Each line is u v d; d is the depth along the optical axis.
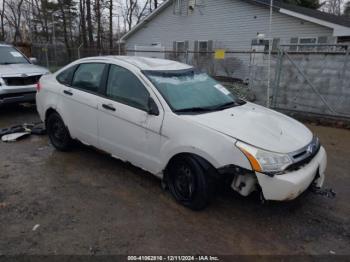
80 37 34.75
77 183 3.79
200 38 18.77
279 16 15.15
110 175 4.04
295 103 8.13
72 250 2.58
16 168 4.22
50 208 3.22
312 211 3.27
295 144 2.98
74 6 35.00
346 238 2.83
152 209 3.22
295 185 2.70
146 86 3.47
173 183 3.37
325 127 7.02
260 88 8.73
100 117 3.92
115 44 33.22
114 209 3.21
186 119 3.11
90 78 4.20
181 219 3.05
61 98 4.55
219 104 3.71
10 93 6.65
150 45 21.78
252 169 2.68
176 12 19.42
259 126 3.11
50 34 36.56
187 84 3.77
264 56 8.48
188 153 3.05
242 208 3.28
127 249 2.60
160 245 2.67
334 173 4.30
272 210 3.25
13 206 3.24
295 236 2.84
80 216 3.07
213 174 2.93
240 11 16.56
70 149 4.83
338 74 7.31
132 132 3.55
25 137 5.58
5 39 38.97
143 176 4.01
